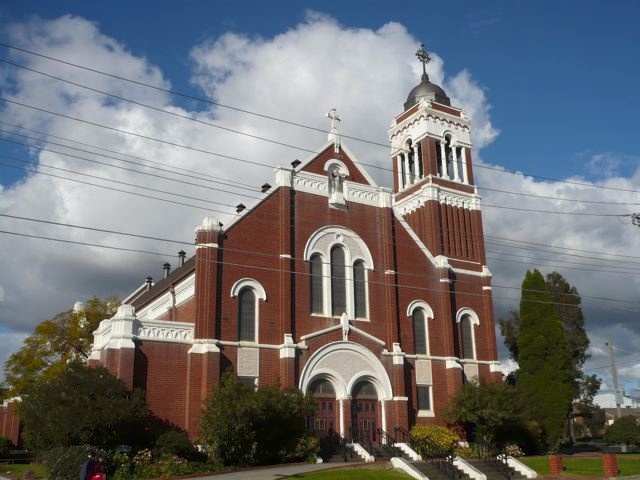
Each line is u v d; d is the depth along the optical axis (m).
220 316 35.06
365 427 38.34
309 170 41.03
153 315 44.94
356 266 41.34
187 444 30.36
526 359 49.66
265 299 36.75
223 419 29.78
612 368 62.84
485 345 45.47
